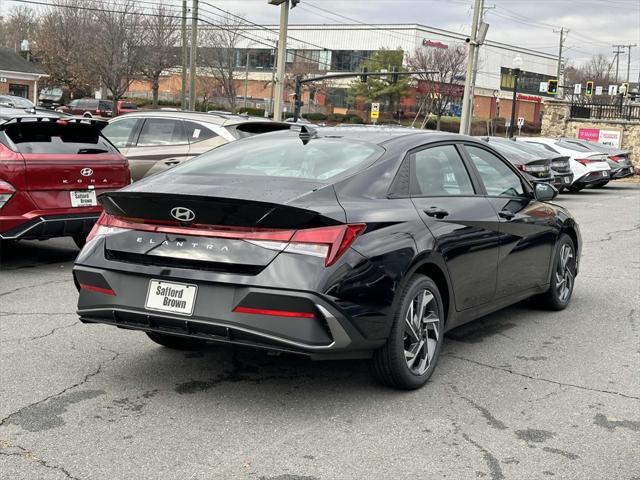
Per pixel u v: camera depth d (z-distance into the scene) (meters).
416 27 81.88
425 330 4.60
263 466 3.47
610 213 16.22
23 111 8.38
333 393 4.48
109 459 3.52
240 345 3.99
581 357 5.38
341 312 3.91
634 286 8.02
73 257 8.75
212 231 4.02
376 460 3.57
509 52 96.19
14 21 84.50
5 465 3.43
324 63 86.50
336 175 4.41
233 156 4.89
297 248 3.90
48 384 4.50
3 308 6.30
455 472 3.47
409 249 4.33
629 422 4.14
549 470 3.52
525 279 5.97
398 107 76.31
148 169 10.33
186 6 42.53
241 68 87.94
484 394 4.54
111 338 5.51
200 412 4.13
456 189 5.19
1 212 7.25
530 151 17.92
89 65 49.16
